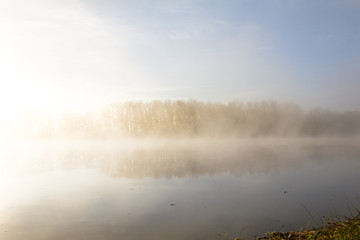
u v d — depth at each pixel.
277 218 11.08
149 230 10.11
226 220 11.02
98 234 9.77
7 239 9.40
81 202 14.18
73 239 9.36
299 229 9.74
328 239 7.32
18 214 12.15
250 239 9.03
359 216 9.72
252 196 14.88
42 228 10.38
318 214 11.32
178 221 11.05
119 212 12.38
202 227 10.34
